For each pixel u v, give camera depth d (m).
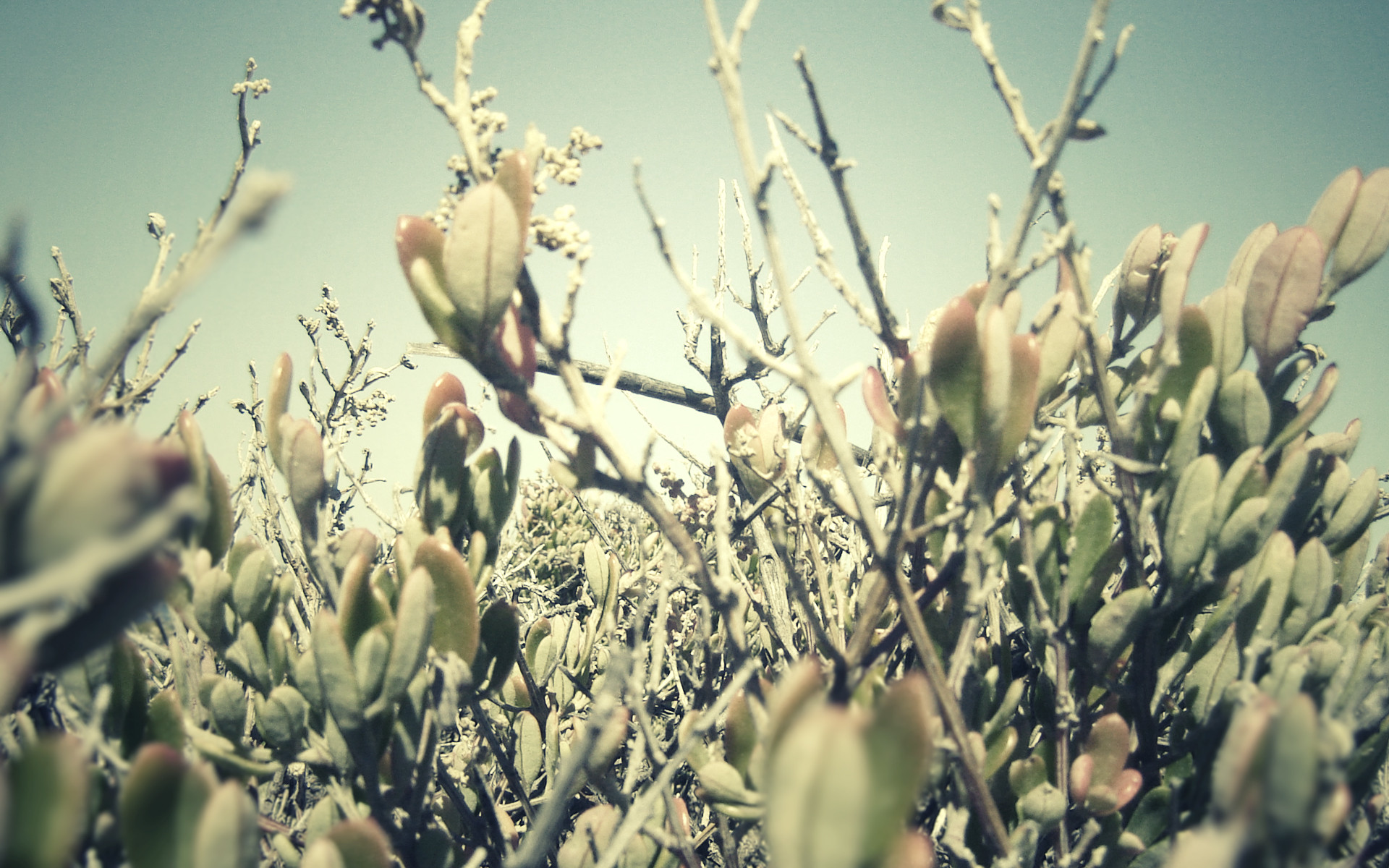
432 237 0.21
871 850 0.13
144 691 0.20
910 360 0.22
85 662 0.19
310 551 0.23
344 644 0.21
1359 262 0.24
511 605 0.25
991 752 0.23
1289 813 0.14
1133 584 0.24
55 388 0.21
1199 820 0.22
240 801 0.15
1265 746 0.14
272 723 0.21
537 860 0.18
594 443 0.22
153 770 0.15
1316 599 0.22
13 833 0.12
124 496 0.11
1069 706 0.22
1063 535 0.23
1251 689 0.20
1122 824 0.24
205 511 0.22
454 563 0.22
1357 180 0.24
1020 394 0.19
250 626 0.23
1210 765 0.22
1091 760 0.22
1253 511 0.21
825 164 0.21
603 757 0.24
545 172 0.22
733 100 0.19
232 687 0.21
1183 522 0.22
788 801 0.12
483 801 0.26
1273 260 0.23
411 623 0.21
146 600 0.13
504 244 0.20
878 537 0.20
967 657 0.20
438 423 0.24
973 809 0.23
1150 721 0.24
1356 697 0.21
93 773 0.18
